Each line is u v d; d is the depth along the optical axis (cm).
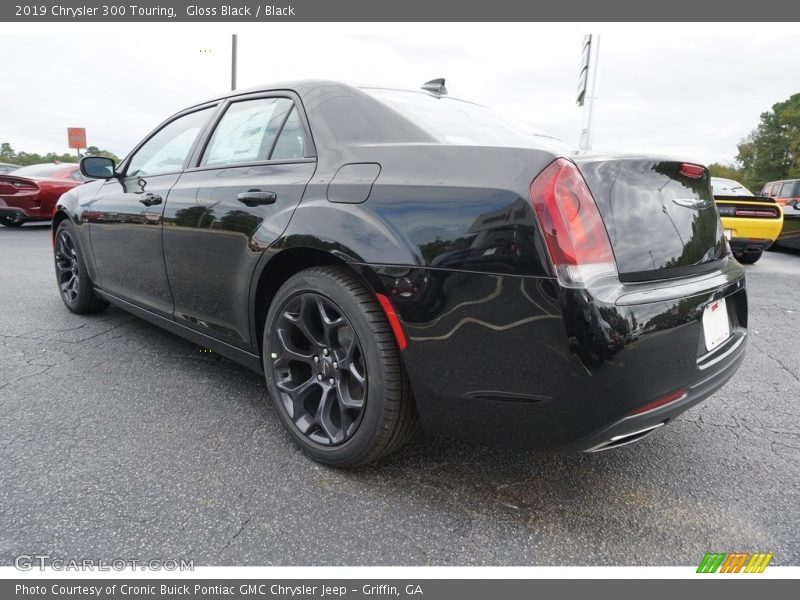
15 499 173
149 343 332
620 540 165
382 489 186
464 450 213
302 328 196
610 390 143
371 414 177
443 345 159
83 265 362
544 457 210
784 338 391
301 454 206
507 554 158
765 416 254
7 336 338
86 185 364
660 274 160
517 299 146
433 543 161
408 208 165
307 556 155
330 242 178
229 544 158
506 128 226
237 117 252
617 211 153
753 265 832
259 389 267
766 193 1225
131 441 213
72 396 253
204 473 192
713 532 169
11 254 702
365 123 199
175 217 253
